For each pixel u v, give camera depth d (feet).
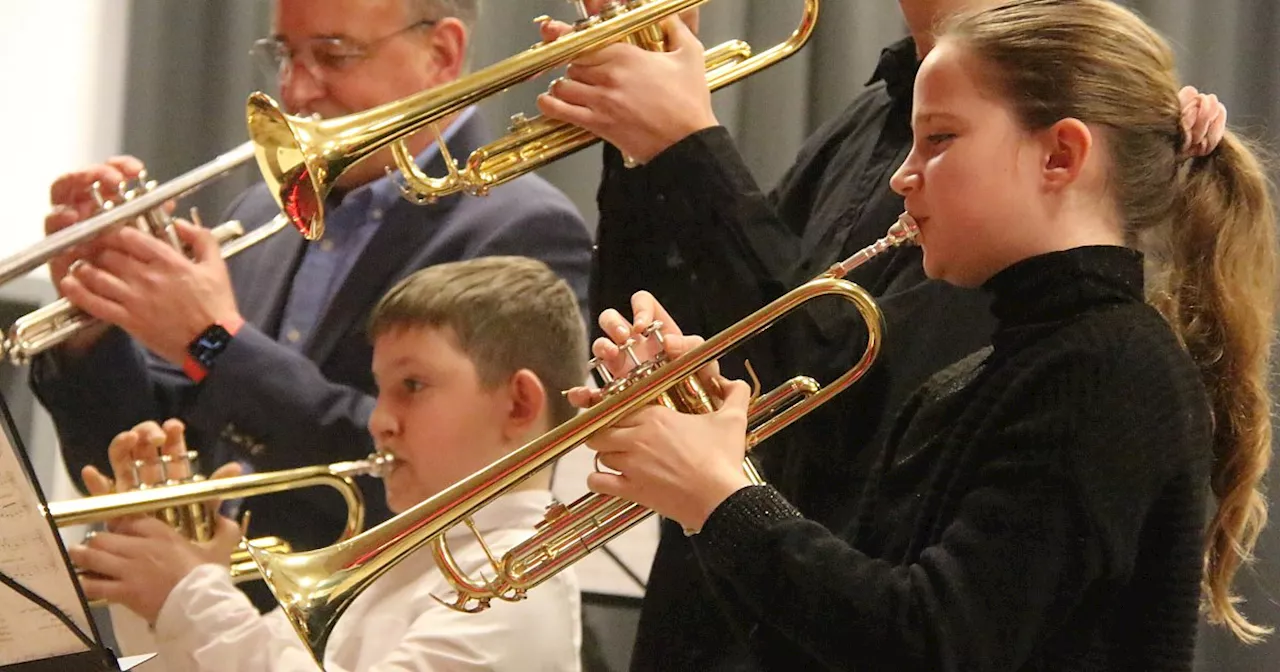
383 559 17.38
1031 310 15.10
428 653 20.84
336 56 26.40
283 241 27.73
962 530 13.91
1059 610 13.66
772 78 35.35
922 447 15.72
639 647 19.72
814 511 18.71
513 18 36.55
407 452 23.04
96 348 26.37
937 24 18.74
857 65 35.04
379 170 26.76
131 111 38.83
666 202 19.25
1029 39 15.55
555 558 17.26
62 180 25.02
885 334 16.98
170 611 21.16
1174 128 16.15
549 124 20.27
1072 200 15.39
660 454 15.19
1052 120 15.31
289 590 17.24
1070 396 14.06
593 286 21.21
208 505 22.48
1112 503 13.69
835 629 13.82
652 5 19.45
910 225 16.21
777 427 16.84
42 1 39.75
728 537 14.57
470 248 26.18
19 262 23.77
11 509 16.34
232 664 20.85
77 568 21.39
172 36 38.83
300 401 24.23
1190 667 14.29
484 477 17.10
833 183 21.31
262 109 20.04
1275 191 22.17
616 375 16.94
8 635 17.31
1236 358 16.80
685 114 19.19
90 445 26.73
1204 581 16.97
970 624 13.43
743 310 18.92
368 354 25.93
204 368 24.13
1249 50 33.30
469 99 19.88
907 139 20.26
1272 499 29.32
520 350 23.48
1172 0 33.40
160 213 24.93
